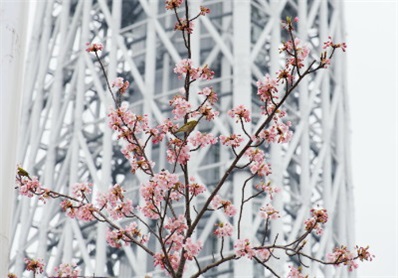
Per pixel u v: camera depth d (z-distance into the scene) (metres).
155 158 79.12
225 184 74.00
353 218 86.50
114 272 77.81
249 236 70.44
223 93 77.38
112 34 82.88
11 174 14.41
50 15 92.31
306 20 84.12
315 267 75.31
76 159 80.75
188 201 19.97
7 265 14.34
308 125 80.06
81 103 82.50
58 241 84.19
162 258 20.38
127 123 20.58
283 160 75.12
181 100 20.47
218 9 81.06
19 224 88.00
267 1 82.00
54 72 90.25
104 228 76.44
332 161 86.38
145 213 20.67
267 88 19.92
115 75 81.69
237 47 76.88
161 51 82.81
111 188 20.62
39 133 88.69
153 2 81.88
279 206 73.69
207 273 72.38
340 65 88.06
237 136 20.31
